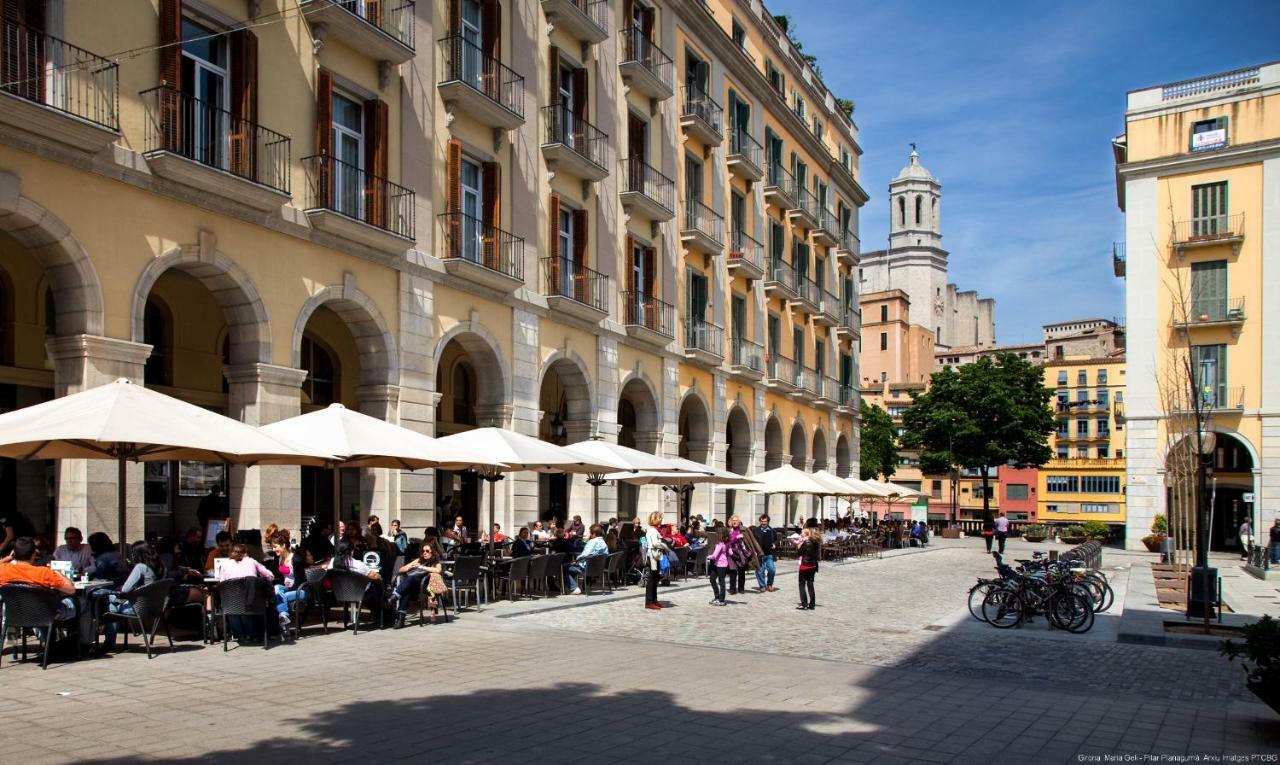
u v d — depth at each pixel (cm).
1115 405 8775
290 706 822
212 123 1578
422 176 2020
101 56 1365
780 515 3944
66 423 1006
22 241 1341
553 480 2952
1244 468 4084
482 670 1023
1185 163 3878
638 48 2891
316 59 1764
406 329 1958
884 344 9719
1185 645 1327
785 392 3950
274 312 1656
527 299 2344
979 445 5956
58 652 1033
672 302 3084
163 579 1084
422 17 2038
